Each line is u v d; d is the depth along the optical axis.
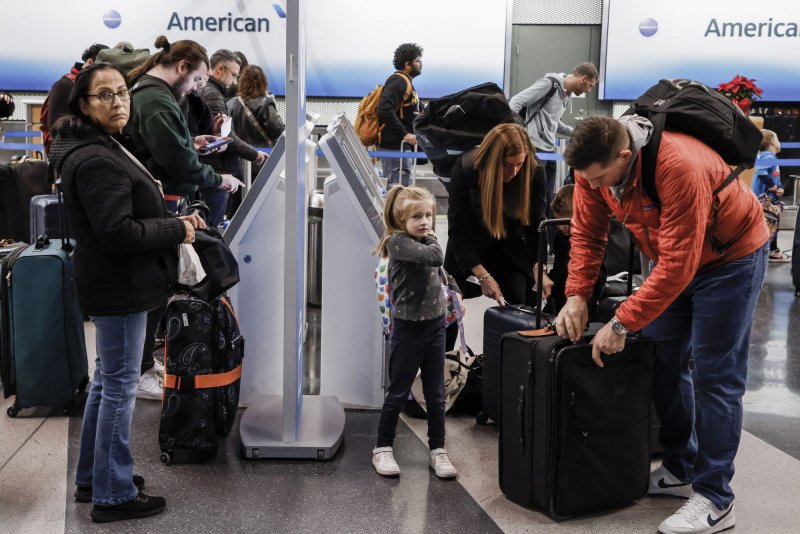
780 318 5.06
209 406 2.79
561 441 2.36
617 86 9.84
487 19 9.61
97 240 2.21
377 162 7.44
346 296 3.30
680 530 2.32
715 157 2.13
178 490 2.61
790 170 9.71
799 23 9.62
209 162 4.55
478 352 4.19
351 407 3.38
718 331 2.27
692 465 2.59
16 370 3.16
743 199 2.20
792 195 9.65
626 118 2.20
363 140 6.52
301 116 2.75
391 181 6.50
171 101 3.19
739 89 5.97
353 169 3.22
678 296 2.37
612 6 9.65
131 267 2.25
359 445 3.00
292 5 2.61
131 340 2.31
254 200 3.23
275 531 2.35
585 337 2.41
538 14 9.84
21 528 2.34
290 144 2.68
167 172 3.28
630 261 2.66
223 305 2.79
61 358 3.18
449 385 3.29
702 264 2.27
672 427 2.55
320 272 4.80
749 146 2.17
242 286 3.29
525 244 3.26
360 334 3.32
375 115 6.45
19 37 9.38
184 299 2.74
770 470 2.85
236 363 2.85
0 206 5.73
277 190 3.24
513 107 5.88
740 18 9.64
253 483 2.67
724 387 2.31
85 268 2.23
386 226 2.71
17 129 8.48
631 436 2.45
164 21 9.41
